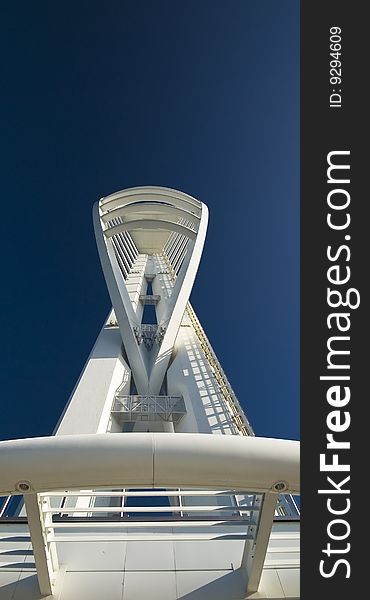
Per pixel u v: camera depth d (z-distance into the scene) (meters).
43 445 5.70
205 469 5.70
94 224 26.20
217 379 20.36
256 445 5.91
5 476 5.56
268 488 5.91
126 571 7.24
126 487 5.77
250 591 6.96
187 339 24.81
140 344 23.52
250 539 6.96
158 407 19.16
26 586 6.96
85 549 7.56
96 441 5.73
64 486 5.67
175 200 28.69
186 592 6.99
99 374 19.86
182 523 7.25
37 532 6.22
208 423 17.02
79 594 6.87
